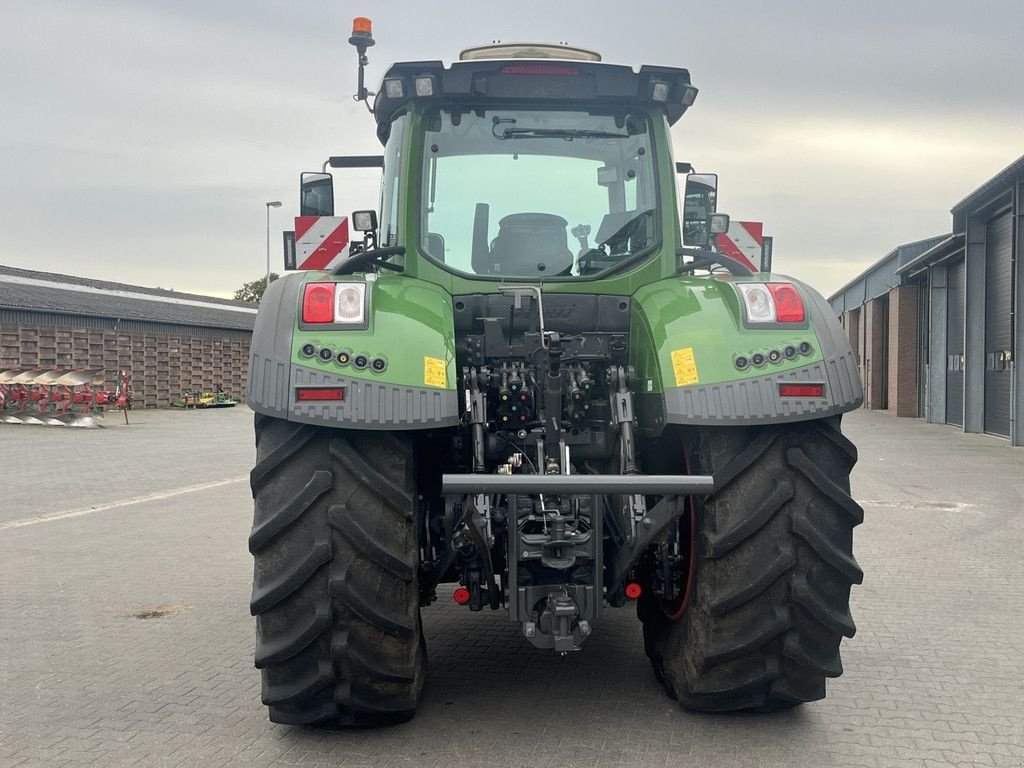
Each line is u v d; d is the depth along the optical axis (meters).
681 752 3.50
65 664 4.68
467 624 5.39
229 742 3.64
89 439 19.31
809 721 3.84
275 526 3.34
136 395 32.41
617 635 5.09
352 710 3.56
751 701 3.68
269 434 3.45
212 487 11.74
